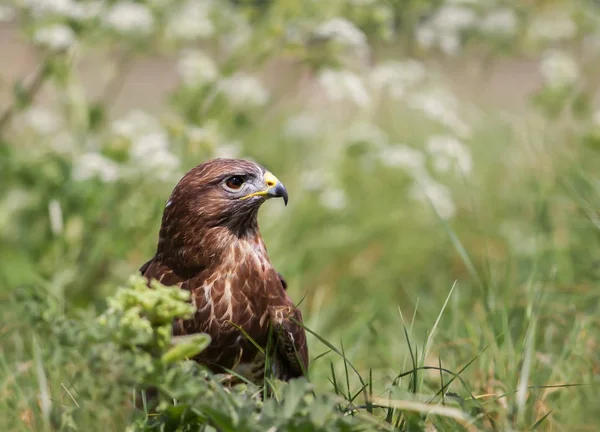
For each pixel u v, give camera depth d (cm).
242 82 1288
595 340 885
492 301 927
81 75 1644
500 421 742
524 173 1470
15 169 1205
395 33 1445
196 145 1200
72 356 648
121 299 654
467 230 1377
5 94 1449
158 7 1338
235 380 820
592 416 768
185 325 809
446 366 898
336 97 1240
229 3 1412
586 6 1556
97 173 1200
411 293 1237
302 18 1272
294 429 632
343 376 940
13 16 1254
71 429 687
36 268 1153
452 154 1389
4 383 796
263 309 820
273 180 827
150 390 736
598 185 1123
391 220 1402
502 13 1501
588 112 1407
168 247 834
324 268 1312
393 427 691
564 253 1116
